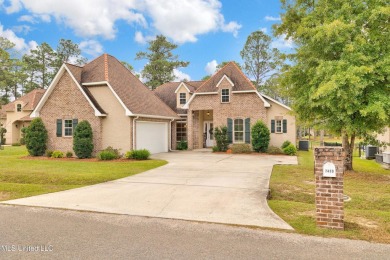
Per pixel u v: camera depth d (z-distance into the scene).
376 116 9.92
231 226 5.35
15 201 7.27
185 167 13.43
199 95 23.30
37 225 5.42
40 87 51.81
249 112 21.97
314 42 10.89
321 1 11.38
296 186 9.48
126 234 4.95
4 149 26.22
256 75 40.34
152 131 20.45
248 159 16.98
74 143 17.69
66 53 52.50
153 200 7.32
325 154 5.18
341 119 10.46
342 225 5.06
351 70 9.30
